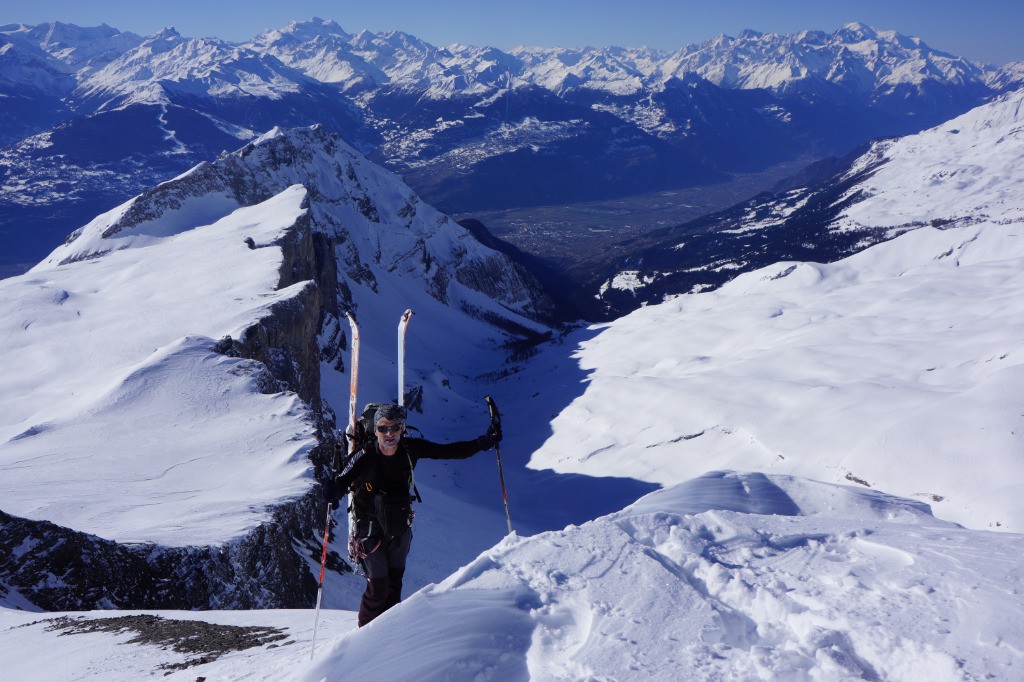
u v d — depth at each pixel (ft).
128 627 38.63
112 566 67.10
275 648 26.07
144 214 531.09
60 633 40.09
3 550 61.46
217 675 22.54
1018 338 410.11
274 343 235.61
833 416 358.23
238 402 151.94
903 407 340.39
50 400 195.21
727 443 377.50
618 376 573.33
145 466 119.34
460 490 369.09
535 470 422.82
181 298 286.66
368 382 498.69
